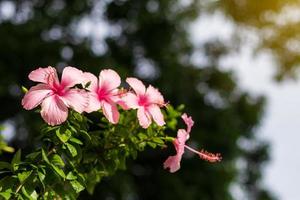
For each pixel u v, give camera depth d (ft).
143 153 59.93
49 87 9.19
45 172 9.12
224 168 62.75
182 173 62.08
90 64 58.08
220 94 67.67
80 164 10.51
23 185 9.07
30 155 9.34
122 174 55.11
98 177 10.96
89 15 65.10
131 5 65.36
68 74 9.37
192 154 62.13
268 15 64.49
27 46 57.11
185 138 10.48
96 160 10.61
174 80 64.59
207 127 64.18
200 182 61.93
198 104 65.31
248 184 75.20
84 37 62.34
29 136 53.36
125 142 10.68
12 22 60.29
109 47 65.31
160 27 65.98
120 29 66.49
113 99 9.80
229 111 65.00
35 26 58.70
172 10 66.03
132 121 10.77
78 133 9.68
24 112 54.70
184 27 66.74
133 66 65.87
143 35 66.28
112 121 9.66
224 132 63.57
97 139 10.48
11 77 56.24
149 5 65.77
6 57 56.90
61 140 9.22
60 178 9.35
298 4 63.26
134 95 10.01
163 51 65.87
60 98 9.11
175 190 60.80
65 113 9.02
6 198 8.86
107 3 65.00
